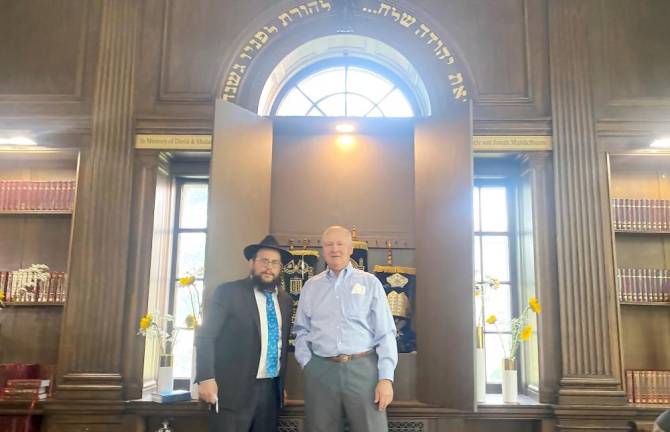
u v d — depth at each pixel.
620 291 3.81
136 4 4.14
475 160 4.18
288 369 3.61
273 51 4.12
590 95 3.94
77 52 4.09
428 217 3.82
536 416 3.55
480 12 4.13
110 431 3.54
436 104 4.03
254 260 3.29
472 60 4.05
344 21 4.13
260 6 4.16
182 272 4.24
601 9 4.08
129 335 3.72
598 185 3.83
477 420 3.71
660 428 2.46
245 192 3.84
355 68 4.62
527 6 4.12
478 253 4.30
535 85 4.00
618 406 3.49
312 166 4.27
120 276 3.77
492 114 3.95
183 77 4.05
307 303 3.14
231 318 3.15
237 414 2.98
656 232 3.90
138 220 3.87
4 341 4.02
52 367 3.82
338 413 2.95
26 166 4.33
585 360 3.61
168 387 3.63
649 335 3.96
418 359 3.70
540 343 3.67
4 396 3.58
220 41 4.11
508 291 4.24
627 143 3.90
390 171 4.25
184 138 3.95
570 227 3.78
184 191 4.37
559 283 3.71
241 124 3.88
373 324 3.05
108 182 3.88
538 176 3.88
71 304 3.73
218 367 3.08
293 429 3.48
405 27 4.13
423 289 3.77
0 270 4.15
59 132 3.98
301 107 4.58
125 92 4.01
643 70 3.98
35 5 4.17
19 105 4.00
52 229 4.19
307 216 4.20
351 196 4.22
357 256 3.92
